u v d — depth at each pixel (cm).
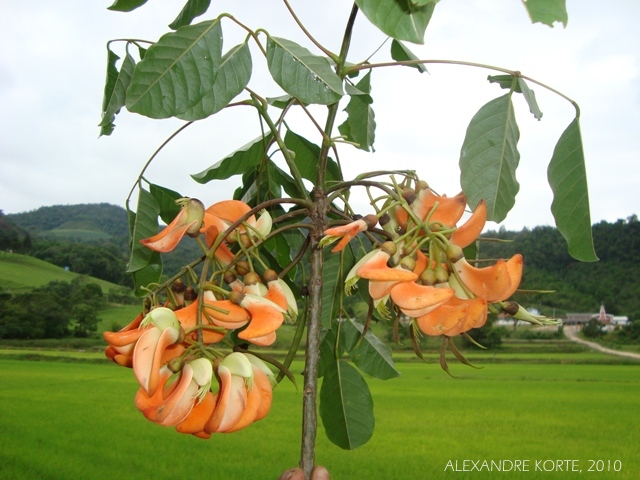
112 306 4047
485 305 122
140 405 118
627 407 1948
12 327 3953
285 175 207
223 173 206
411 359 3538
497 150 152
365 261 132
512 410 1902
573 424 1672
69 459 1284
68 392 2328
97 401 2116
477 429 1603
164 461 1302
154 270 192
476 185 151
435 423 1689
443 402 2067
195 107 142
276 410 1855
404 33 107
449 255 130
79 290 4050
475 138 153
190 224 138
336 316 199
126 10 168
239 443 1445
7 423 1684
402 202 136
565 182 152
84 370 3128
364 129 249
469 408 1941
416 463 1229
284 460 1305
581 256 151
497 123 153
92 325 3994
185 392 117
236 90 145
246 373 123
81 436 1507
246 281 143
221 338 134
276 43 142
